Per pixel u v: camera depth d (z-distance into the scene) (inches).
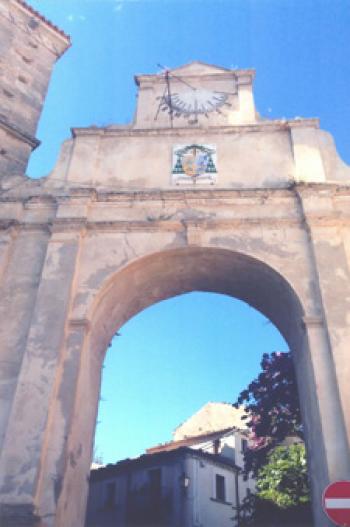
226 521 905.5
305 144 539.2
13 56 698.2
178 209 500.1
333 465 355.3
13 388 402.9
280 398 689.6
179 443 1107.3
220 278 518.0
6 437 371.6
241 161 535.8
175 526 846.5
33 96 691.4
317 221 470.0
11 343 428.1
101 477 1023.6
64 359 411.2
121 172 537.0
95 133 567.5
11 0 726.5
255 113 585.0
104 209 504.4
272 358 732.7
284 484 662.5
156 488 916.6
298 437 751.7
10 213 504.4
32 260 474.9
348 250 458.6
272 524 645.3
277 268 454.6
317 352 404.2
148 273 491.5
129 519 915.4
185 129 562.6
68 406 388.2
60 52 765.9
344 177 515.5
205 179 523.5
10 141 625.3
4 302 451.8
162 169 536.4
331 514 288.2
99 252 473.7
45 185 530.6
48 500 351.9
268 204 497.4
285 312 482.6
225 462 959.0
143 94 617.0
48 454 369.1
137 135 566.9
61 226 481.7
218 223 484.4
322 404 380.5
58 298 438.3
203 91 615.5
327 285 433.1
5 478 354.6
